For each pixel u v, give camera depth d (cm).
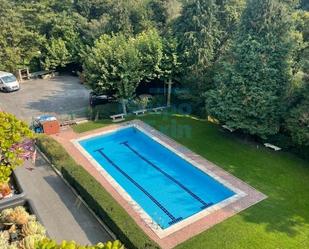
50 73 4194
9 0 4312
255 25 2283
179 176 2156
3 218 870
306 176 2033
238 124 2361
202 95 2738
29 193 1889
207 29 2761
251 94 2267
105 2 4353
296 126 2122
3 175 991
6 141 1000
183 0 3219
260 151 2336
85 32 4025
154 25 3544
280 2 2256
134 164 2306
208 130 2669
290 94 2177
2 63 3838
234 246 1477
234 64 2389
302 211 1722
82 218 1678
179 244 1488
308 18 2711
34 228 825
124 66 2675
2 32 3747
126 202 1798
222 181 1977
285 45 2227
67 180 1964
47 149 2214
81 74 3353
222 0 2858
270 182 1970
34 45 4041
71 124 2789
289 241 1512
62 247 579
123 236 1453
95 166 2170
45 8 4194
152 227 1605
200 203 1894
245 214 1691
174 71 2916
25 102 3306
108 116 2930
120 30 3581
